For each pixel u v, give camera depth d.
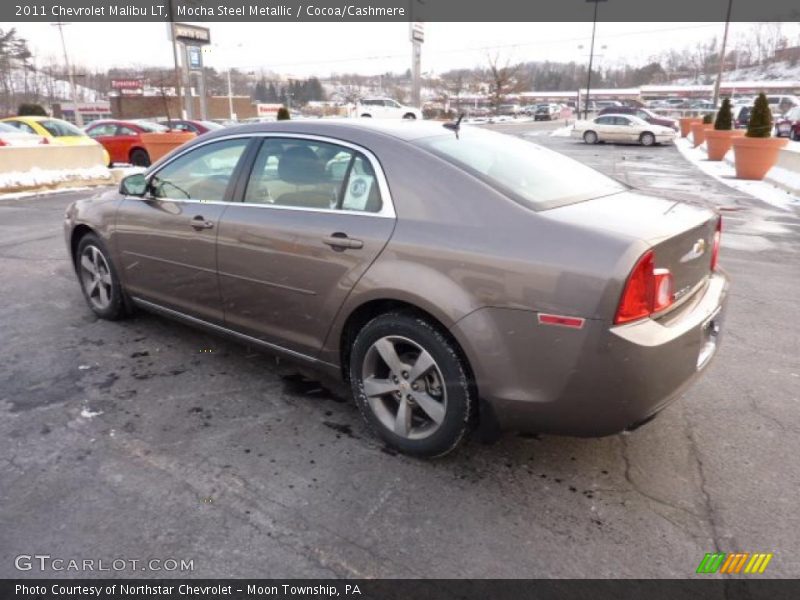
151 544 2.31
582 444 3.01
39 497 2.56
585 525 2.44
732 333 4.52
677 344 2.40
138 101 52.44
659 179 14.62
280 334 3.30
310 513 2.49
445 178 2.73
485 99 64.81
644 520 2.47
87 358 3.96
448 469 2.81
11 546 2.29
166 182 3.88
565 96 93.44
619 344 2.28
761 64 114.62
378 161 2.90
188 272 3.69
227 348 4.13
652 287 2.34
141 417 3.23
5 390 3.51
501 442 3.03
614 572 2.20
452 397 2.65
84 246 4.59
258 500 2.57
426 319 2.69
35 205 10.58
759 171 14.38
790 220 9.27
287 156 3.25
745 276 6.07
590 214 2.60
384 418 2.96
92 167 13.96
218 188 3.54
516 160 3.18
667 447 3.00
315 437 3.07
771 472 2.79
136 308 4.60
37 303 5.04
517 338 2.43
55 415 3.24
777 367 3.92
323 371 3.23
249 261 3.29
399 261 2.70
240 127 3.57
